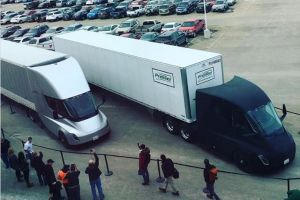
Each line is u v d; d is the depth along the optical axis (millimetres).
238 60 32625
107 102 27484
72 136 21312
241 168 17859
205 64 20031
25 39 46062
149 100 22688
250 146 17359
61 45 30500
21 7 77188
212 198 16047
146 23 44812
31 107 24641
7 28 53844
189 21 42812
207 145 19578
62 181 15727
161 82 21094
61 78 22094
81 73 22750
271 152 16938
